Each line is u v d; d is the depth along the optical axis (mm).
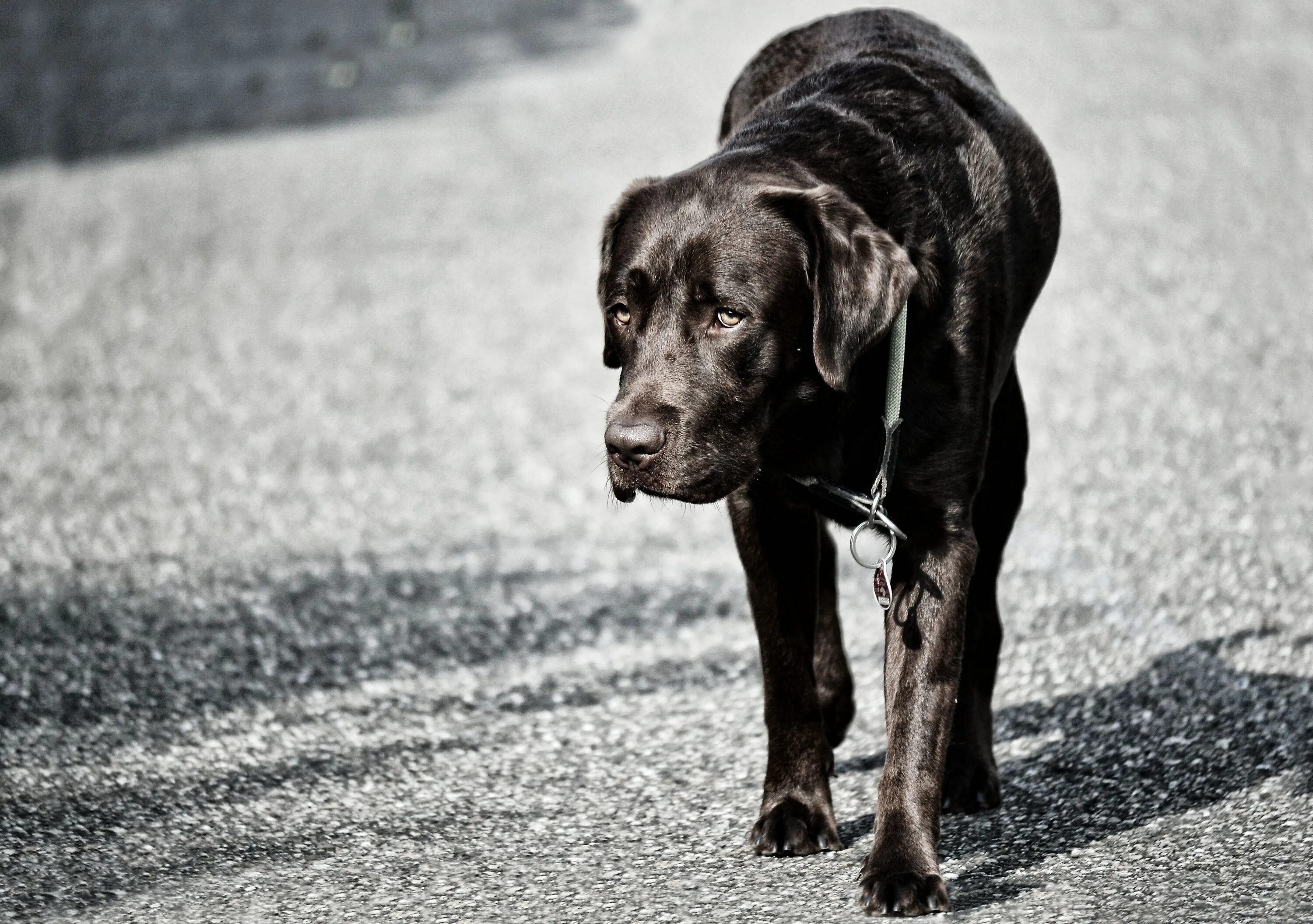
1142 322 14312
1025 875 5559
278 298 18953
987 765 6414
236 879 5938
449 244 20688
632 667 8391
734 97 7828
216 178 25531
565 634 9055
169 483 12828
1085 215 17969
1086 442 11594
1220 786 6145
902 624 5746
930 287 5746
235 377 16094
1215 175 19172
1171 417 11875
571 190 22891
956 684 5711
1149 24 29250
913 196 5906
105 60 37500
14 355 17344
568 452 13164
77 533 11555
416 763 7168
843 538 10383
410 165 25453
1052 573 9125
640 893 5633
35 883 5953
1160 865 5488
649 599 9625
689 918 5379
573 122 27328
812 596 6191
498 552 10852
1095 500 10375
